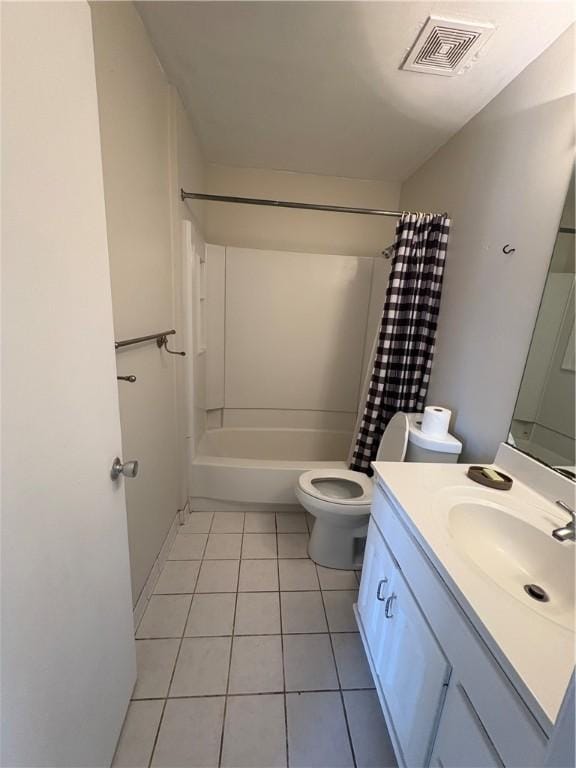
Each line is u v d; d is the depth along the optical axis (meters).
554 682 0.51
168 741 1.02
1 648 0.48
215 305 2.46
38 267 0.54
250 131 1.91
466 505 1.02
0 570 0.47
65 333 0.62
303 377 2.67
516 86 1.28
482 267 1.43
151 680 1.18
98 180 0.72
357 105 1.59
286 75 1.42
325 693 1.18
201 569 1.70
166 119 1.51
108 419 0.81
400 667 0.94
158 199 1.44
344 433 2.79
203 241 2.26
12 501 0.49
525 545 0.93
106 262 0.78
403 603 0.95
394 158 2.11
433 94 1.45
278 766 0.99
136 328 1.24
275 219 2.51
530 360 1.15
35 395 0.54
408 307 1.76
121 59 1.04
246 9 1.10
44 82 0.53
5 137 0.45
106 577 0.84
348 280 2.53
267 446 2.72
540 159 1.15
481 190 1.47
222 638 1.35
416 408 1.83
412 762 0.83
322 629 1.41
